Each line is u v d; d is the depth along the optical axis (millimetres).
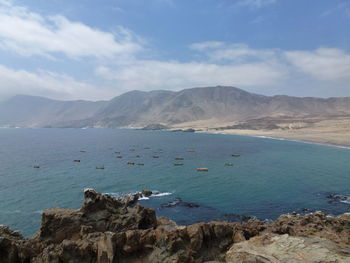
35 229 38219
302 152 121688
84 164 91125
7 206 47688
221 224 25203
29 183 64312
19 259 21953
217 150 131000
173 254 20938
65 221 27453
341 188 59656
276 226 28484
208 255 22297
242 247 18359
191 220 41469
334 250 16484
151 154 116750
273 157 107250
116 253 20875
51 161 97688
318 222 27578
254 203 49469
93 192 30328
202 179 68750
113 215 29891
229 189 59031
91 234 25016
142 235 22172
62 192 56531
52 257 21453
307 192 56531
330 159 101438
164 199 51969
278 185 62438
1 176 72062
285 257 15727
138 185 62562
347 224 25953
